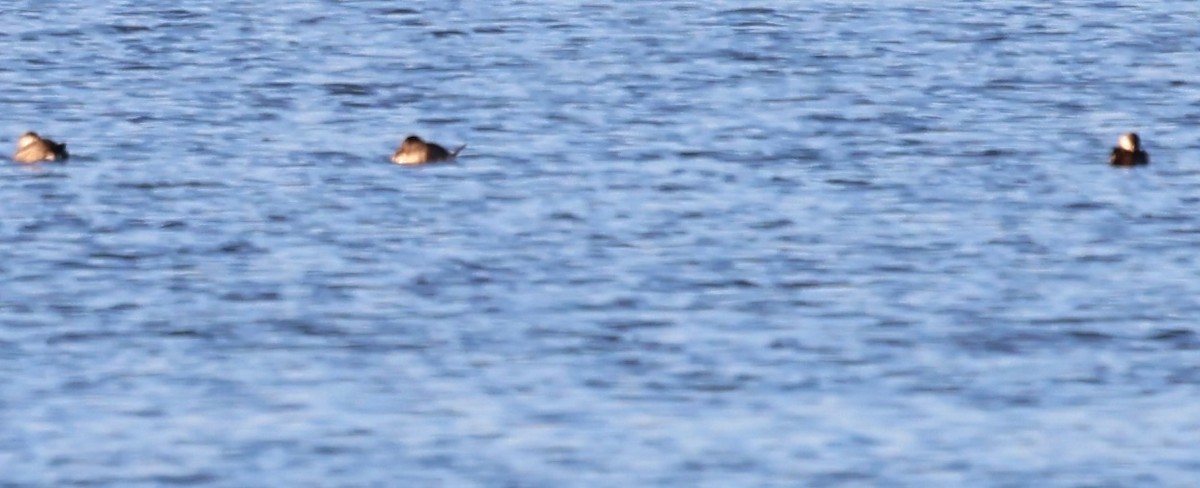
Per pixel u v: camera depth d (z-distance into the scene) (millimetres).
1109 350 155625
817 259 177000
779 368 151625
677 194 196625
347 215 189625
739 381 149125
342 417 142750
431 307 164875
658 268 174500
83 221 188125
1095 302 165875
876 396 146375
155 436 139750
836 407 144375
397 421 142125
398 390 147625
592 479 133375
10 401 145375
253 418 142750
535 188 198750
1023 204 193500
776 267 175000
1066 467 135000
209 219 188750
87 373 150875
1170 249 180250
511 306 165000
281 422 142000
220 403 145375
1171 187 199000
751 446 138125
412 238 182750
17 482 133000
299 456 136750
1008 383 148875
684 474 134000
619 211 190875
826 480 133250
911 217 189375
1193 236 184000
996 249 179875
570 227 186000
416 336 158375
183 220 188375
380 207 192375
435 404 144875
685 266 175125
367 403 145125
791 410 144000
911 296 167500
